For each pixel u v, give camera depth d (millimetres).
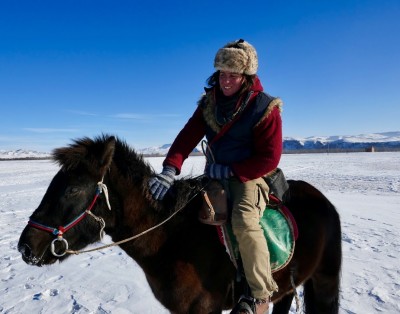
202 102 2738
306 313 3305
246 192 2490
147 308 4328
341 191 15414
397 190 15320
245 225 2428
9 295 4742
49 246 2242
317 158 55156
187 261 2477
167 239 2535
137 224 2494
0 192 15984
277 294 2871
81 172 2289
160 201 2535
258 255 2424
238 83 2498
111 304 4445
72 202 2264
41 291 4863
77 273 5570
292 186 3137
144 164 2596
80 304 4449
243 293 2586
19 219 9758
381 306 4273
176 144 2742
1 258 6316
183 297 2471
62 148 2301
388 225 8656
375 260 5992
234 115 2484
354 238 7410
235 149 2572
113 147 2307
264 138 2453
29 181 21625
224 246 2559
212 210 2449
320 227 2998
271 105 2453
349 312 4133
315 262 3014
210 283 2514
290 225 2732
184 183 2648
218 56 2475
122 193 2445
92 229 2338
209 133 2703
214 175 2518
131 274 5508
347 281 5043
